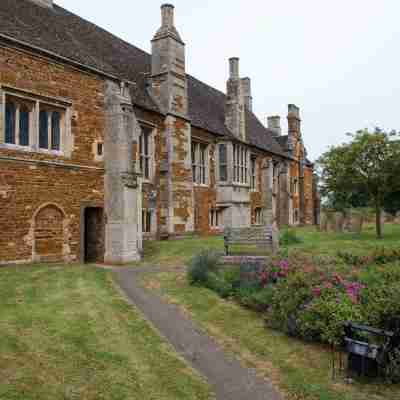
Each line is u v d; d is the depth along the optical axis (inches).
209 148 908.6
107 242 550.0
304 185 1535.4
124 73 708.7
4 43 435.8
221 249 560.4
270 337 266.7
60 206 496.7
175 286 392.5
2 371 187.9
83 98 532.4
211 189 909.2
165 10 760.3
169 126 732.0
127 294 358.9
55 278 395.5
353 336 222.1
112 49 759.7
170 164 728.3
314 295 265.1
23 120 469.7
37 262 468.1
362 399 185.6
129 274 453.1
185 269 476.7
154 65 757.3
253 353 241.6
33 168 465.7
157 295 362.3
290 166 1407.5
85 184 531.5
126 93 578.2
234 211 938.7
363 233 868.0
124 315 293.4
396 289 235.8
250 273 366.9
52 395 171.5
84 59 540.1
